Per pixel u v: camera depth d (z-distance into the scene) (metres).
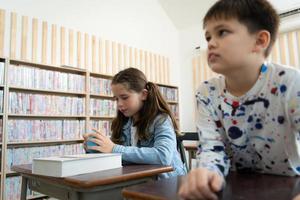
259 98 0.68
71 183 0.83
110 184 0.86
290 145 0.69
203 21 0.65
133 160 1.16
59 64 3.44
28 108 2.81
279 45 4.04
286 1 4.04
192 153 3.13
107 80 3.67
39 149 2.86
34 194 2.67
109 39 4.17
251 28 0.61
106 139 1.24
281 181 0.60
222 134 0.76
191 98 5.14
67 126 3.14
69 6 3.66
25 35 3.12
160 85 4.62
